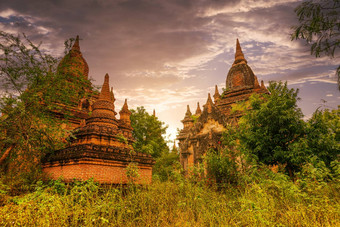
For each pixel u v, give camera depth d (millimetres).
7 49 9766
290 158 10852
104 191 7559
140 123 26438
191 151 22984
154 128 27328
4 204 6508
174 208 6551
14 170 9758
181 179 9422
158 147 26641
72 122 15891
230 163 11328
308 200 6703
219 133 20953
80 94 13195
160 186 8805
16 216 5258
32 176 9766
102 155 9359
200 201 7379
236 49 34781
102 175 9281
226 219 5812
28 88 10547
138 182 10312
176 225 5402
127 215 6027
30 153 10195
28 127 9922
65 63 11383
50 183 8445
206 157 11852
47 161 10492
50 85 10836
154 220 5812
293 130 11211
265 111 11711
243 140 12594
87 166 8820
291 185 7469
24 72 10273
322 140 10469
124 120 16422
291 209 5887
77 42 20469
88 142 10562
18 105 9836
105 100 12422
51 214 5344
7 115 10148
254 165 10016
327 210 5551
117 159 10008
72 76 11914
